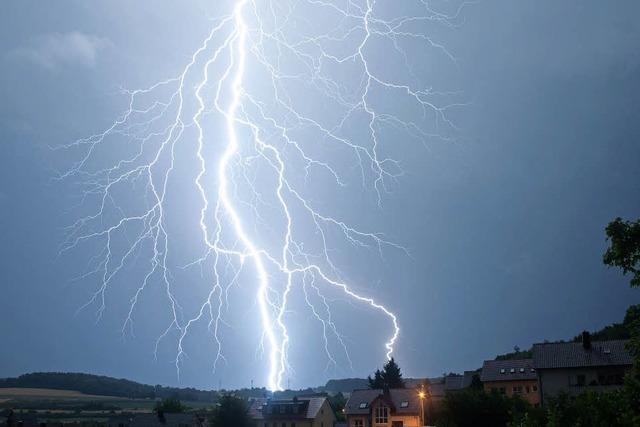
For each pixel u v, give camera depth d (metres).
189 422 67.12
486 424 40.03
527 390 60.53
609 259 14.89
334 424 65.44
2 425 68.69
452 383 75.62
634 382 13.90
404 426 56.78
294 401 64.75
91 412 99.12
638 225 14.66
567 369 47.50
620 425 13.59
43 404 112.50
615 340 48.94
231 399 55.03
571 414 15.46
